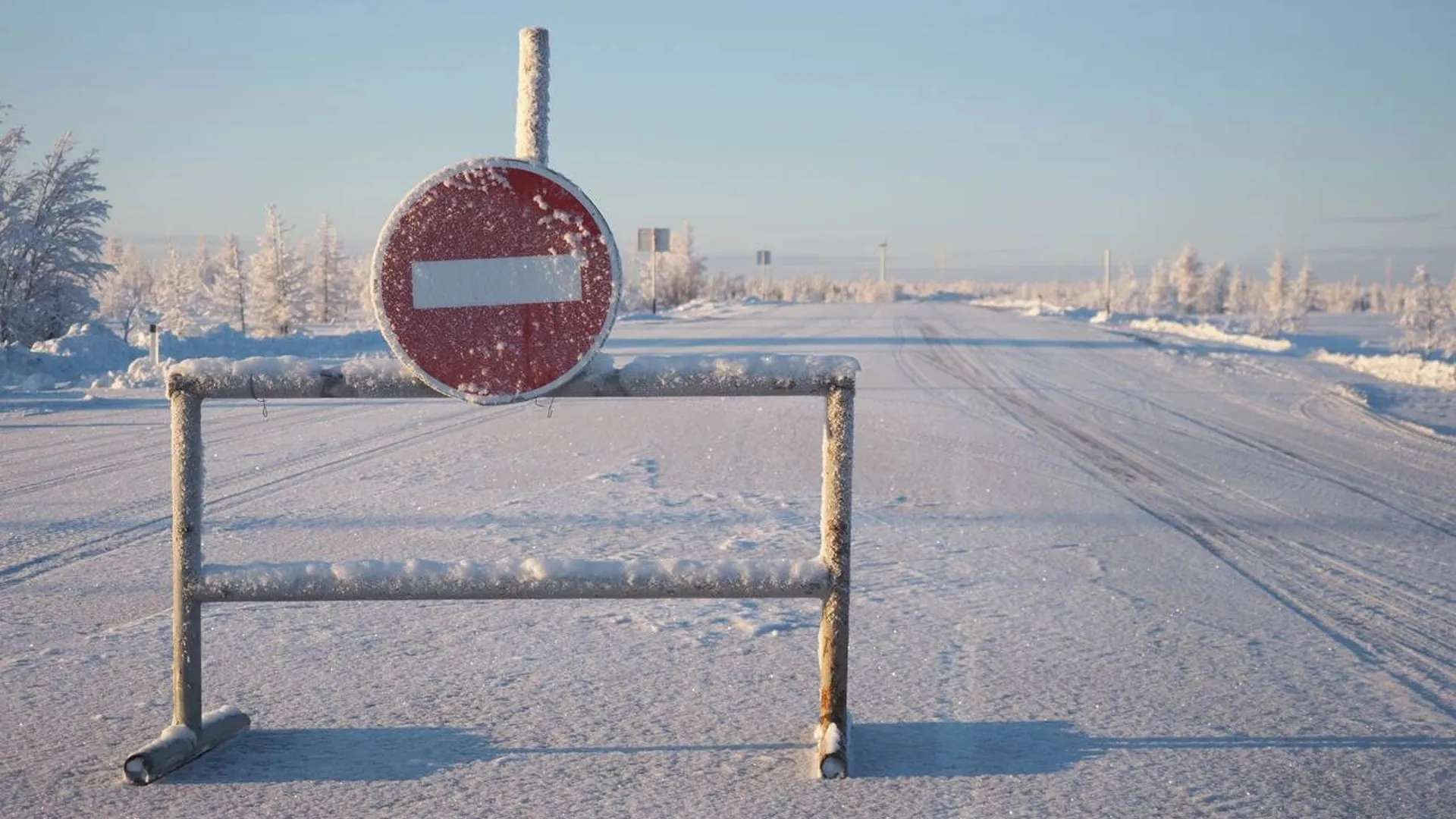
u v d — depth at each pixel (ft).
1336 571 20.79
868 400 51.21
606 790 9.89
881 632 15.46
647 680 13.15
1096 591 18.38
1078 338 105.81
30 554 20.63
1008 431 41.24
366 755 10.73
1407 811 9.78
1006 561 20.47
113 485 28.60
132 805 9.54
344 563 10.49
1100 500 27.71
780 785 10.05
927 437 38.96
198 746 10.62
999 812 9.53
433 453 34.17
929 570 19.58
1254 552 22.25
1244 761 10.92
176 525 10.45
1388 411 54.03
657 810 9.47
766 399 50.93
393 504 25.63
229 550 20.80
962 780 10.23
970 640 15.17
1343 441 41.39
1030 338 105.40
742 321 151.53
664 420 43.21
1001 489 28.78
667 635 15.14
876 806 9.60
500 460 32.91
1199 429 43.70
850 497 10.50
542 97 10.52
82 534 22.49
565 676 13.29
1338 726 12.09
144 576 18.86
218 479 29.19
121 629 15.57
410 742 11.06
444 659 13.98
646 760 10.62
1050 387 59.62
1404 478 33.35
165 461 32.71
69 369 61.87
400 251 10.16
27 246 81.46
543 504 25.54
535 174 10.16
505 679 13.15
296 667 13.64
